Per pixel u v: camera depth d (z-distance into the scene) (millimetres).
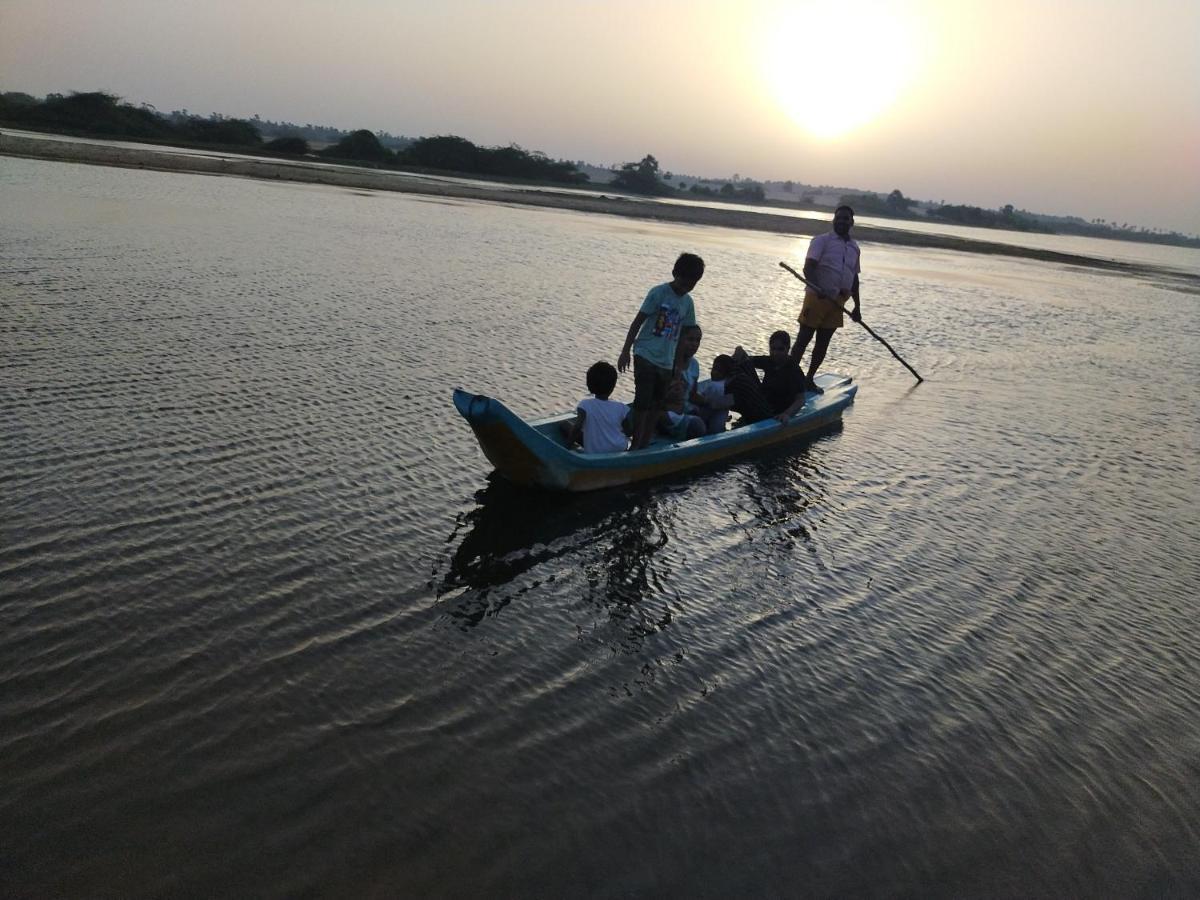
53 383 8625
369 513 6703
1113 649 5934
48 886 3260
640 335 8180
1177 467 10297
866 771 4469
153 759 3949
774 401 10219
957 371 14688
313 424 8375
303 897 3338
